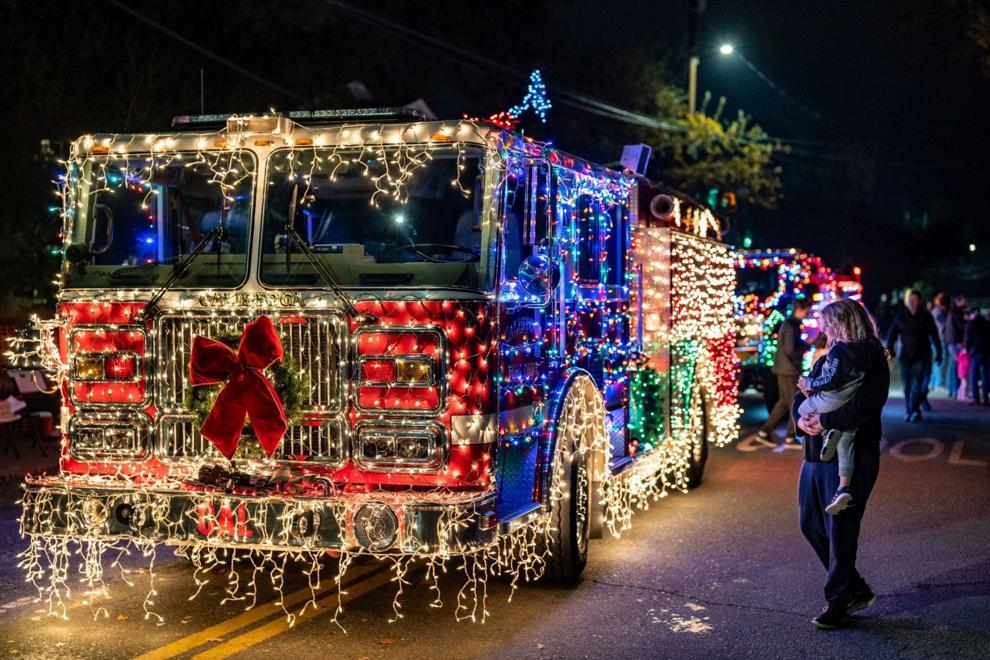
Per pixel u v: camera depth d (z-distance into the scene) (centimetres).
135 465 647
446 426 599
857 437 634
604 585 724
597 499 809
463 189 643
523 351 668
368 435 608
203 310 634
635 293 942
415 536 565
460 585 723
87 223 695
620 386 884
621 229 912
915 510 970
